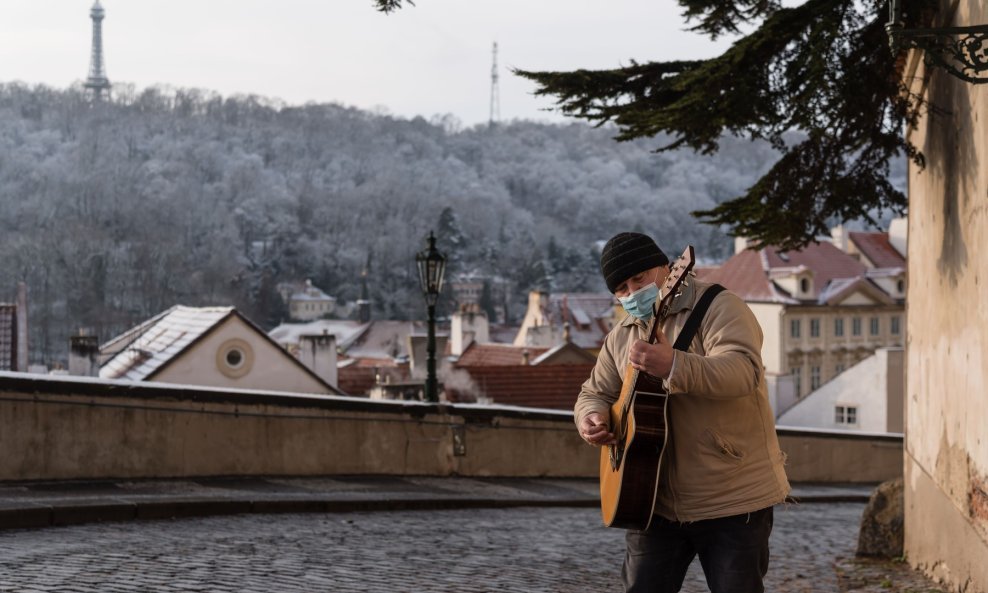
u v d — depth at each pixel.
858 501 22.53
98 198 160.38
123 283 143.88
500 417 18.20
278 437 14.88
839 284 75.25
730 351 4.25
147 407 13.34
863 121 10.48
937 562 9.59
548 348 57.84
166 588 7.35
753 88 9.95
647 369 4.15
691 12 10.59
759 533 4.38
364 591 7.72
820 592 8.88
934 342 10.00
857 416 49.44
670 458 4.39
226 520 11.58
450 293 190.12
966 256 8.52
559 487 17.75
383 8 8.81
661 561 4.49
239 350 34.00
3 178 160.38
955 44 6.74
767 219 11.48
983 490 7.77
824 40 9.53
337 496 13.66
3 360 38.03
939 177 9.80
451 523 12.88
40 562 8.12
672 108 10.01
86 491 11.94
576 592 8.18
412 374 47.59
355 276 195.25
